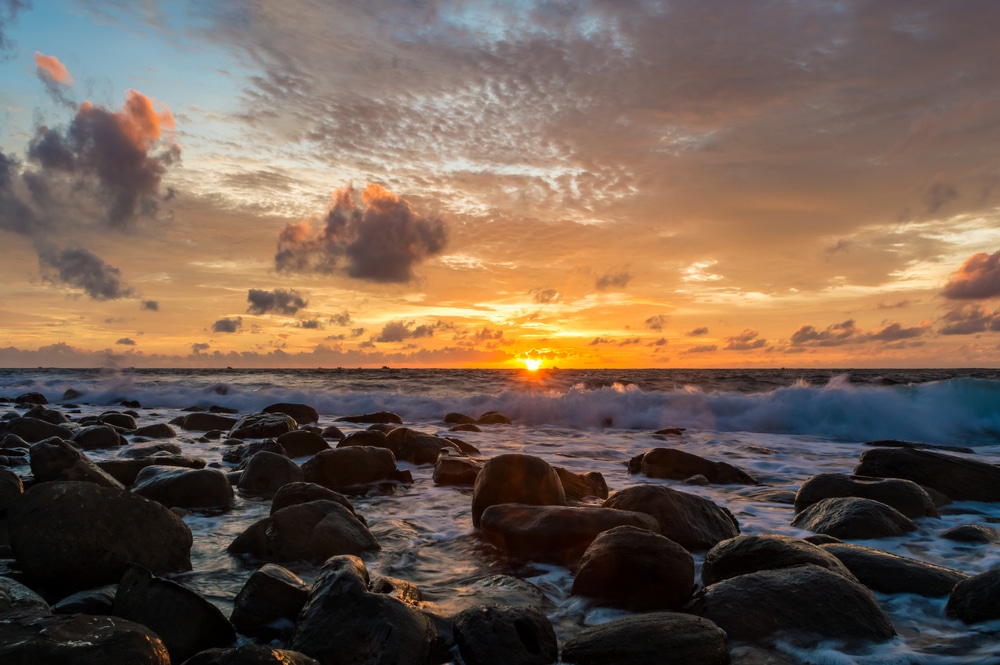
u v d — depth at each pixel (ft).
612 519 17.11
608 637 10.58
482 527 18.44
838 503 20.26
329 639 10.36
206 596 13.53
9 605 10.43
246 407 74.79
